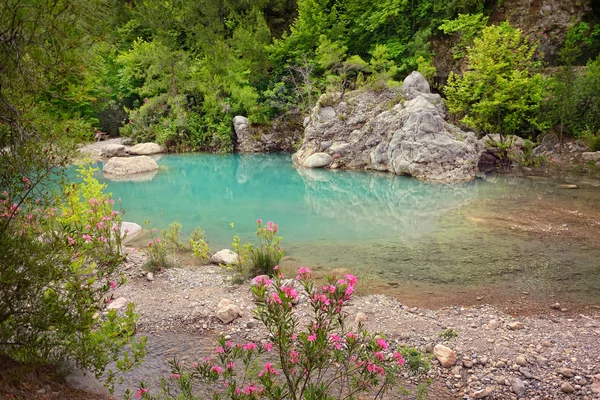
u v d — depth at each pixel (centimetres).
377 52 2288
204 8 3192
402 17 2591
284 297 264
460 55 2253
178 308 596
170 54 2609
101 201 769
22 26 265
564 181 1513
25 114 317
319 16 2817
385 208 1266
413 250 875
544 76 2022
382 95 2002
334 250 881
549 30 2150
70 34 289
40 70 292
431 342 499
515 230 991
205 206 1303
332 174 1825
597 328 539
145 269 729
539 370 441
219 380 412
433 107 1770
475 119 1897
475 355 470
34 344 304
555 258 811
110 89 2747
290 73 2719
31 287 304
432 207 1249
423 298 644
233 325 553
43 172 351
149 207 1285
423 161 1667
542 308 607
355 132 1973
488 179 1603
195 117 2592
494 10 2327
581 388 411
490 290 673
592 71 1905
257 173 1895
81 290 328
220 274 734
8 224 309
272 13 3369
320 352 276
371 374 311
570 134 1947
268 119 2628
